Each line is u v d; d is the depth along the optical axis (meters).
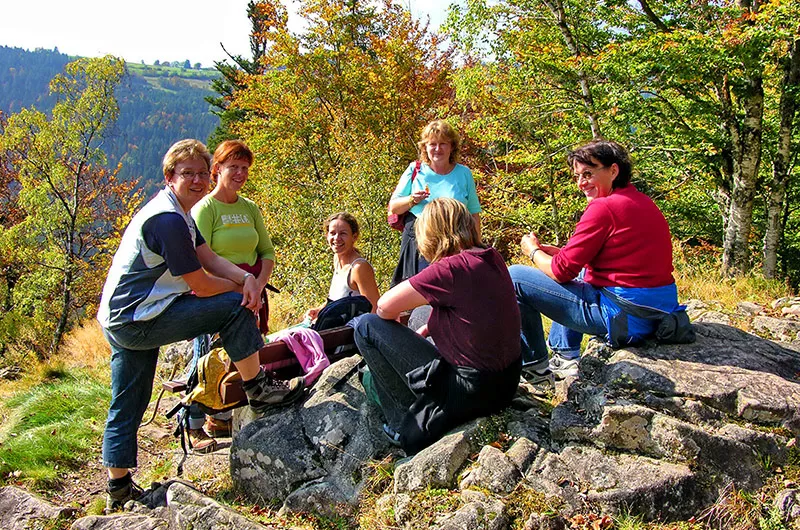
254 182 19.42
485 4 11.61
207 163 3.54
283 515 3.22
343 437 3.40
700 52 8.51
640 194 3.41
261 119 20.88
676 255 9.27
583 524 2.67
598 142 3.40
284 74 20.05
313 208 10.84
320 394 3.66
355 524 3.07
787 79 9.58
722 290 6.55
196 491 3.36
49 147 22.34
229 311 3.40
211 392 3.62
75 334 12.25
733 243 9.95
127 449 3.51
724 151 10.20
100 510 3.65
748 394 3.04
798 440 2.96
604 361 3.47
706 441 2.86
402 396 3.35
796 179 10.23
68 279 23.14
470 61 13.99
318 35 20.69
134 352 3.47
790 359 3.51
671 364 3.30
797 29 8.12
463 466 2.98
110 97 22.56
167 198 3.35
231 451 3.58
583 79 11.05
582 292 3.47
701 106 9.84
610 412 2.95
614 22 11.20
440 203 3.15
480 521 2.65
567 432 3.05
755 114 9.49
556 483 2.82
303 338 3.94
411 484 2.96
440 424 3.16
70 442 4.67
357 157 11.45
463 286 2.98
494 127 13.09
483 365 3.02
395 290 3.09
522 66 11.75
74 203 23.42
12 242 22.55
